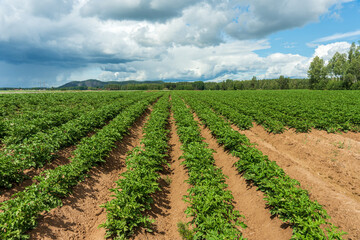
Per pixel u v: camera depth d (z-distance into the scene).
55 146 10.15
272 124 16.48
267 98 36.94
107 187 9.55
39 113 15.86
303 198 6.41
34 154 8.60
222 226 6.00
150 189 7.79
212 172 8.93
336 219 6.36
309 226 5.44
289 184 7.25
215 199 6.99
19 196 6.45
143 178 7.96
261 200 7.60
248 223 7.04
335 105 23.08
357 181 9.10
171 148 14.58
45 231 6.05
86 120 15.06
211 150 11.06
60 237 6.19
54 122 14.70
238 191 8.84
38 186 6.78
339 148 12.20
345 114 16.92
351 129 14.97
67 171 8.08
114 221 6.34
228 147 12.36
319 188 8.03
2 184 6.93
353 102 25.02
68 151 11.17
